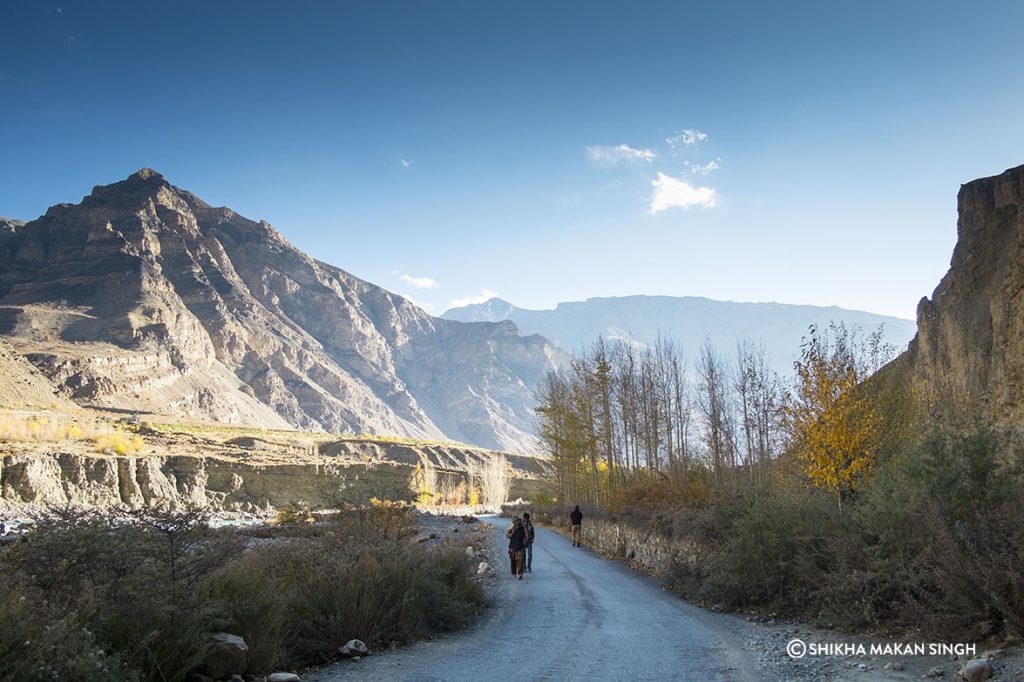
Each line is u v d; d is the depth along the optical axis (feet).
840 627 34.55
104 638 22.30
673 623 40.60
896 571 33.63
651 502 83.15
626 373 131.23
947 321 110.11
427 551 49.44
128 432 387.14
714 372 106.22
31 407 407.23
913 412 60.70
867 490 43.16
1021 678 21.71
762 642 33.78
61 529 25.68
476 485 388.98
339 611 32.94
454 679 26.53
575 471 151.43
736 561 45.93
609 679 26.30
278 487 321.11
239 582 30.19
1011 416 74.33
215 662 24.45
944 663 25.71
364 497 57.93
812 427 55.26
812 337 59.72
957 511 32.86
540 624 41.06
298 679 25.59
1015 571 27.14
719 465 97.35
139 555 26.07
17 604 19.57
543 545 106.52
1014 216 108.47
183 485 302.66
